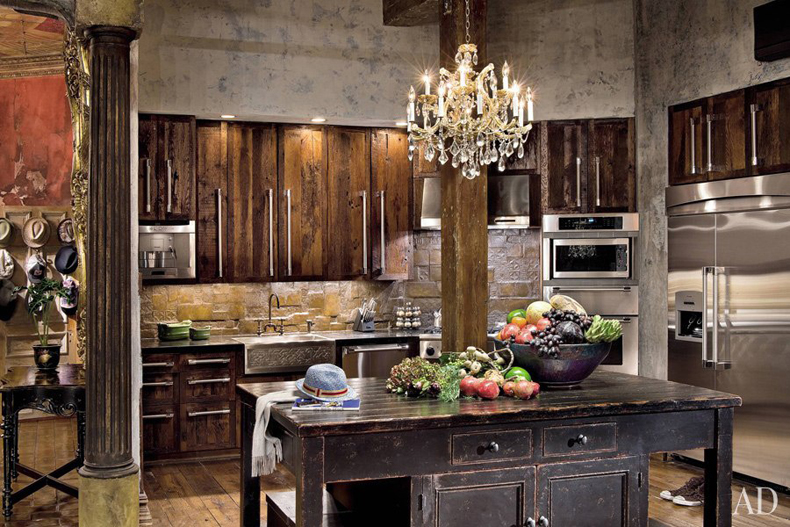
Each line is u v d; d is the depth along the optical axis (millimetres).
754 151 5551
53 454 6480
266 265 6695
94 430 3684
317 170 6832
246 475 4113
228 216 6574
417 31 6836
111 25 3689
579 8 6812
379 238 7016
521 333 4000
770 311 5379
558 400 3730
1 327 7793
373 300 7176
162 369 6125
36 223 7883
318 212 6844
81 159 5016
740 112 5688
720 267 5758
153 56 6160
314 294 7191
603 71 6801
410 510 3387
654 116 6543
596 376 4516
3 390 4668
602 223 6746
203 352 6234
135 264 4676
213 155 6523
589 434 3658
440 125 4152
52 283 5398
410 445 3375
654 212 6543
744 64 5652
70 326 7980
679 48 6266
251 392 3951
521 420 3514
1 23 6883
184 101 6242
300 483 3207
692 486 5340
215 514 4977
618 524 3734
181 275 6359
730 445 3881
